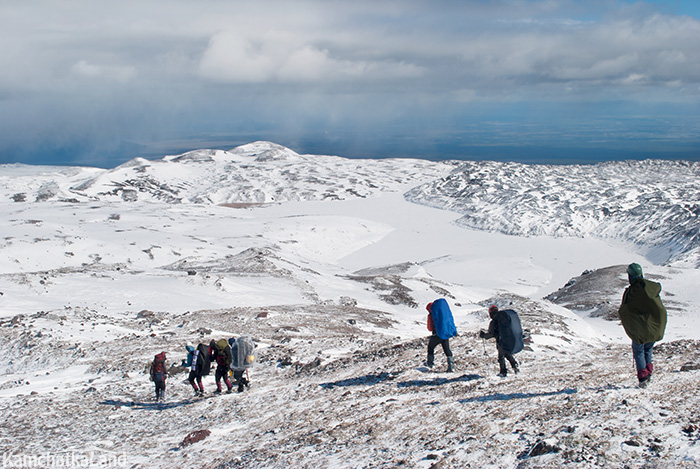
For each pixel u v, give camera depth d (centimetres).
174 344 2555
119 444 1195
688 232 14612
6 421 1428
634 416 771
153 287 4544
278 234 15312
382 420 1062
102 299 4028
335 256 14825
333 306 4481
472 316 3862
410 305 5616
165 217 17388
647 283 930
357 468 796
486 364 1555
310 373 1842
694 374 1034
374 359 1898
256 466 907
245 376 1798
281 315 3550
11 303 3628
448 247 16175
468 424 916
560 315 3822
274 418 1261
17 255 9388
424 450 825
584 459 641
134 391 1795
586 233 17588
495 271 12044
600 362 1538
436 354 1809
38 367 2370
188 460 1023
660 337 921
